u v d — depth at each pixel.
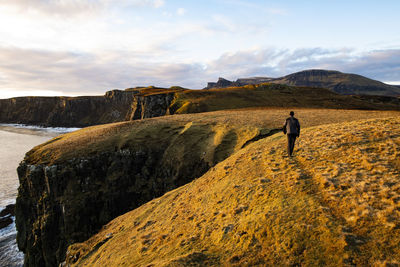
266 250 7.14
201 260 7.41
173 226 11.70
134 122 54.84
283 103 94.75
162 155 40.81
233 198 11.29
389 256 5.64
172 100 106.88
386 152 11.14
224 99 95.75
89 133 51.28
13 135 198.50
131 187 39.31
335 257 6.11
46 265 35.53
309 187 9.86
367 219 7.00
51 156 40.53
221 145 36.22
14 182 72.06
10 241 44.00
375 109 95.50
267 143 20.09
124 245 12.65
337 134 16.28
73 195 36.50
